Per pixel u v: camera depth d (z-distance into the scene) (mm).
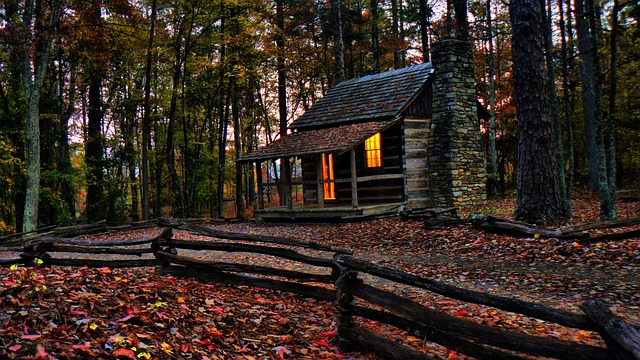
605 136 25609
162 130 28406
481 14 25625
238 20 22625
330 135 17281
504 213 15531
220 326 4801
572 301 6035
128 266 6801
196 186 27359
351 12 29859
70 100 22375
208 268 6457
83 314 4113
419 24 26438
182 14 22328
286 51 26438
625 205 16109
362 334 4492
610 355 2963
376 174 18609
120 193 24750
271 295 6320
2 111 18281
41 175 18875
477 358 3693
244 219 20984
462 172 18078
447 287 3861
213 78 26766
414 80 18594
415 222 13898
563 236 8844
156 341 3959
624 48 21281
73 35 18766
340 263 4688
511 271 7730
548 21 16875
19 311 3939
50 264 6816
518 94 11172
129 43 22359
